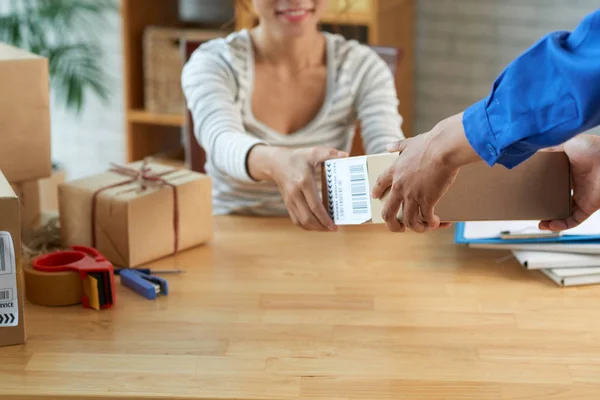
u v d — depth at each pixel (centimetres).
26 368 128
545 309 146
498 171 136
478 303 148
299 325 140
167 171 175
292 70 205
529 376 125
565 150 140
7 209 131
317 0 196
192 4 372
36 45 356
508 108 109
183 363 129
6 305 133
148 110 350
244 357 130
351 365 128
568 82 104
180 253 170
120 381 124
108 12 389
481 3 350
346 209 143
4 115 173
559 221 143
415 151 124
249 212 208
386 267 163
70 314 145
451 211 137
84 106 408
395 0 339
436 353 131
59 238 175
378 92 209
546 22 344
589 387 122
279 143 206
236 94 204
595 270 155
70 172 420
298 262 166
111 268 146
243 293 152
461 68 360
